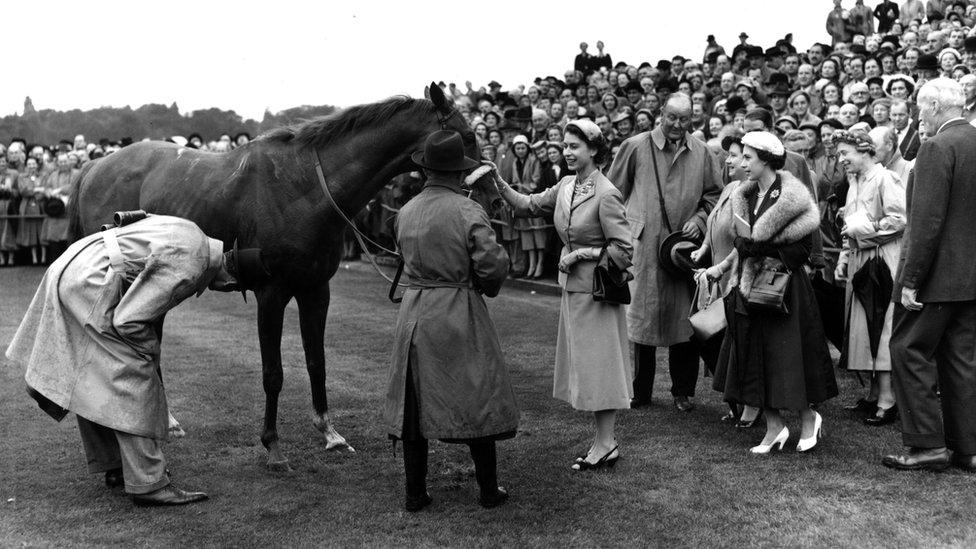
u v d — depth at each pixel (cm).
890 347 480
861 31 1520
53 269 428
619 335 483
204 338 877
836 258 776
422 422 413
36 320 437
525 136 1249
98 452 447
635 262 624
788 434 514
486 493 431
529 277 1223
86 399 418
